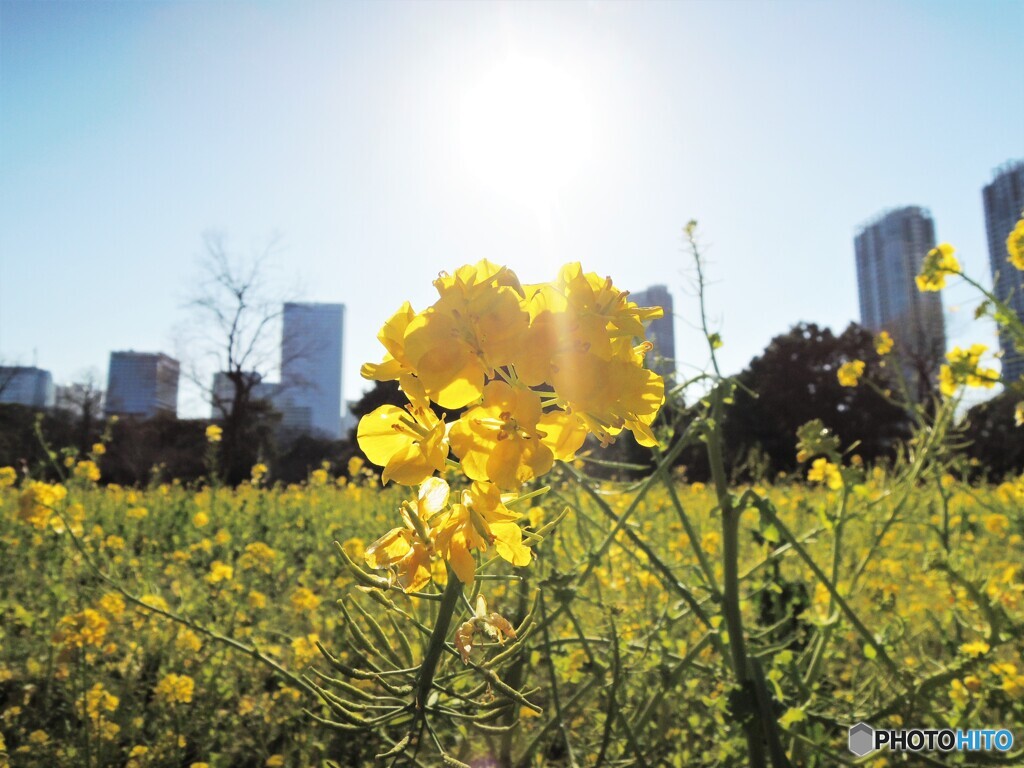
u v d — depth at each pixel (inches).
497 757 95.2
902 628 120.4
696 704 122.2
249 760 135.9
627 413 47.6
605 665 104.6
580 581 89.0
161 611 109.3
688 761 110.3
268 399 1227.2
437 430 45.5
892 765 95.4
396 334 48.6
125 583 197.5
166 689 135.3
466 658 46.2
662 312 51.0
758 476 240.4
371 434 49.8
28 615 171.5
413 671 49.8
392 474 45.8
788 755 100.0
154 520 378.3
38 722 138.2
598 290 49.9
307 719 123.1
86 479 274.5
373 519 202.4
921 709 110.0
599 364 45.0
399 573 46.7
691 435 96.3
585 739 110.3
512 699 46.8
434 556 46.6
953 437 140.6
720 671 104.8
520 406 43.7
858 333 1131.3
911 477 130.6
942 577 145.3
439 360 43.9
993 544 212.1
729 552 89.8
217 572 182.2
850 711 108.8
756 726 84.0
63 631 135.9
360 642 51.8
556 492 108.5
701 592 118.4
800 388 1104.8
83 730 126.6
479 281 50.2
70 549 204.7
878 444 1078.4
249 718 142.3
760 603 135.8
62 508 156.3
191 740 136.8
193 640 147.2
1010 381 129.0
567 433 47.7
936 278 138.9
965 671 102.6
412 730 47.8
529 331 44.9
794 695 106.6
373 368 48.1
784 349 1134.4
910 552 190.5
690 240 102.4
